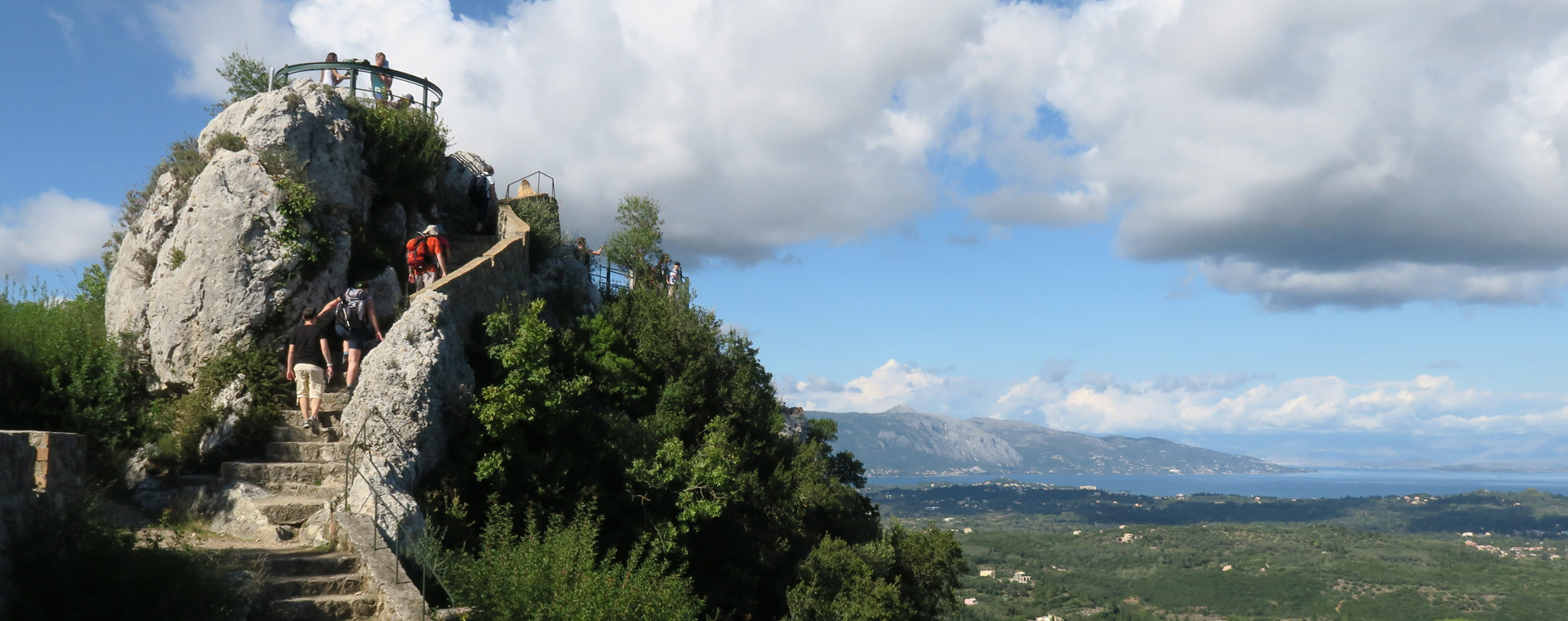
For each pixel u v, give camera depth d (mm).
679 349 24078
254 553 10148
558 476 14875
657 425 20828
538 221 25562
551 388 15273
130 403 14312
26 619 7414
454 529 12672
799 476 24984
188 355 14570
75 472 9273
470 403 14523
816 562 23719
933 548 30156
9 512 7777
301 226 15789
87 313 16750
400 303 17531
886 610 23109
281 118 16672
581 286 26219
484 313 19078
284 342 15258
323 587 9734
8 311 14836
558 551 10414
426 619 9016
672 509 17391
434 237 17500
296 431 13703
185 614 7895
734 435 24172
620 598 9828
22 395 13094
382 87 22859
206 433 13305
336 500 11664
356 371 14383
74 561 7863
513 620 9328
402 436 12883
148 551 8312
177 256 14992
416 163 20875
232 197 15258
